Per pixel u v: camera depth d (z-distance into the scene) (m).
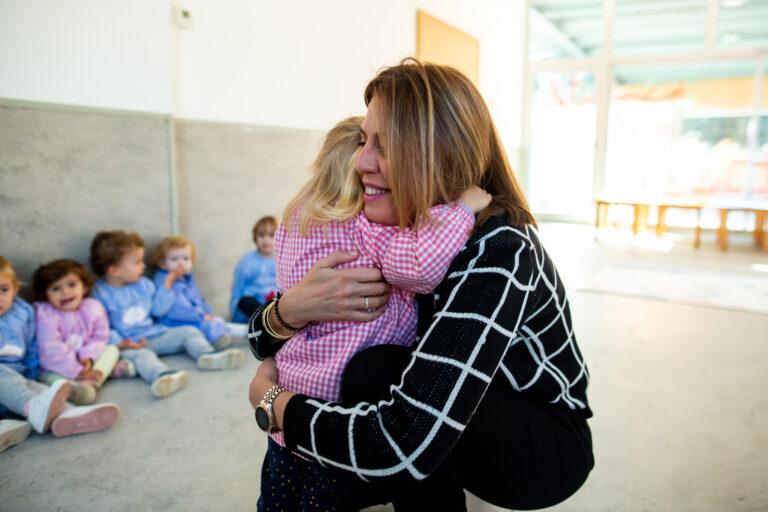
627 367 2.10
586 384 0.90
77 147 2.16
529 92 6.98
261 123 3.03
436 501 0.77
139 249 2.16
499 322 0.65
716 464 1.41
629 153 6.52
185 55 2.58
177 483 1.31
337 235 0.87
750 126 5.83
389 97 0.69
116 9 2.23
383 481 0.66
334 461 0.68
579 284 3.52
